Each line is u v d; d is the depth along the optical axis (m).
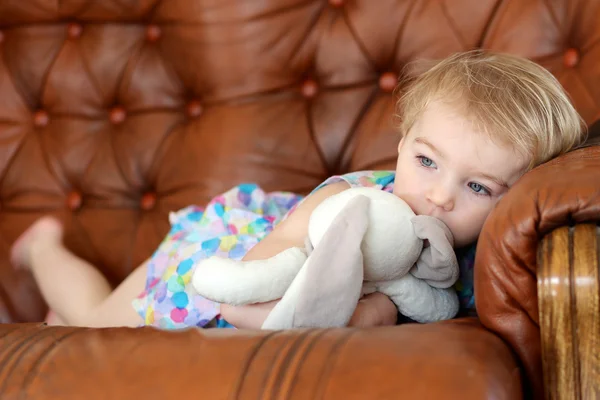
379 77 1.26
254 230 0.99
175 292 0.93
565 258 0.56
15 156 1.40
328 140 1.25
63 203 1.38
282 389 0.54
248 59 1.27
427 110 0.82
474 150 0.78
